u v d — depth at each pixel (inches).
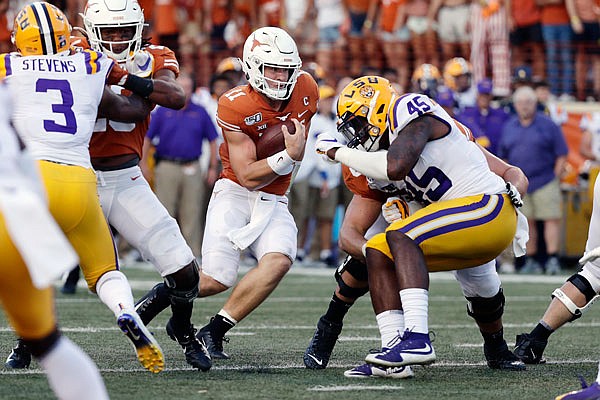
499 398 564.7
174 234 656.4
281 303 1101.7
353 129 640.4
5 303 444.5
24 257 406.9
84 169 582.2
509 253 1569.9
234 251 719.1
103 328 855.7
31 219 398.0
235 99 708.7
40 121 573.9
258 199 718.5
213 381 608.4
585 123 1670.8
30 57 585.0
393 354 590.9
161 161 1434.5
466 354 749.3
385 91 642.2
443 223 610.2
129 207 655.1
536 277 1476.4
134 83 637.9
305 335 848.3
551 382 624.7
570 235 1612.9
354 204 685.9
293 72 701.3
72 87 587.2
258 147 714.8
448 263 622.2
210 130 1459.2
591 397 524.1
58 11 600.7
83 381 443.5
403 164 596.7
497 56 1795.0
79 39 682.2
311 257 1601.9
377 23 1830.7
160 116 1424.7
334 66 1818.4
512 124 1519.4
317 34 1840.6
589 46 1812.3
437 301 1146.0
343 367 681.0
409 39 1822.1
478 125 1540.4
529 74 1546.5
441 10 1820.9
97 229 585.3
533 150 1501.0
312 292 1224.2
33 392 556.7
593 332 897.5
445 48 1824.6
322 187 1553.9
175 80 682.8
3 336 796.0
